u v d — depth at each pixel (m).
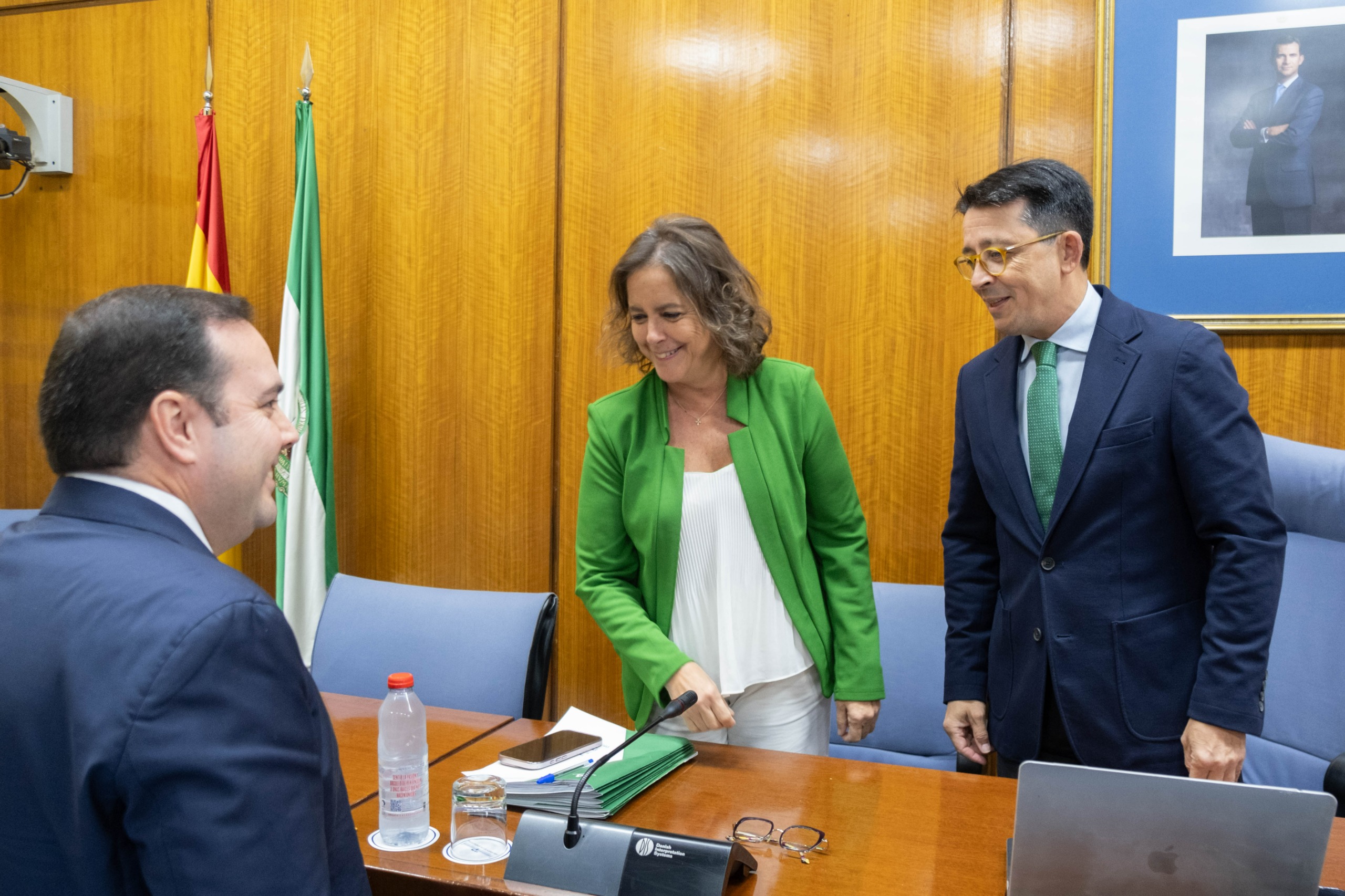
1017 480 1.78
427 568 3.28
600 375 3.09
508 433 3.18
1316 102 2.42
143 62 3.47
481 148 3.17
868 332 2.86
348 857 0.95
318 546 3.04
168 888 0.74
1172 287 2.56
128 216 3.51
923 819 1.48
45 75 3.57
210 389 0.89
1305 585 2.02
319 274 3.09
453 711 2.04
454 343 3.23
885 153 2.82
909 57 2.79
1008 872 1.20
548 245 3.12
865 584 1.97
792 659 1.93
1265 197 2.47
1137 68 2.55
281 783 0.80
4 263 3.65
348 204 3.30
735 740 1.97
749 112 2.93
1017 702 1.79
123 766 0.74
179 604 0.80
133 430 0.88
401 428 3.29
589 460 1.99
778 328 2.93
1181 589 1.68
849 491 2.00
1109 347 1.69
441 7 3.19
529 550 3.18
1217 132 2.50
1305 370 2.50
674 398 2.01
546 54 3.10
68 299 3.59
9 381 3.66
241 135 3.39
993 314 1.76
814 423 1.94
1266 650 1.55
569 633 3.14
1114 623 1.67
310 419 3.05
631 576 2.01
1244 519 1.57
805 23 2.87
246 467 0.93
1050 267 1.69
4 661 0.82
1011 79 2.72
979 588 1.93
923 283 2.81
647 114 3.02
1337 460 2.02
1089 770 1.12
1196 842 1.10
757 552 1.93
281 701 0.82
